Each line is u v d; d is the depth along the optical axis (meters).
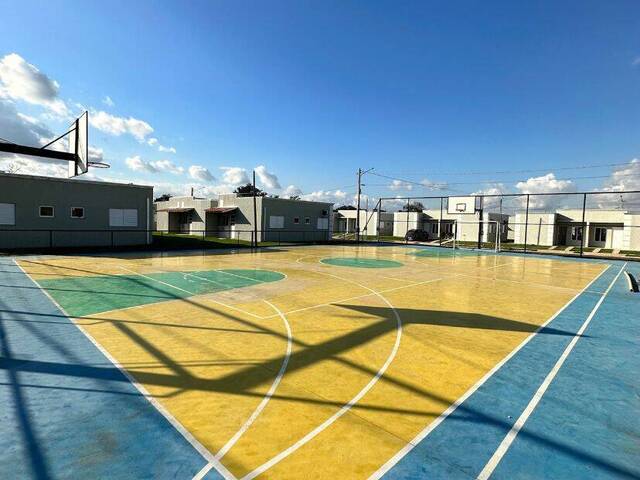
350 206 72.62
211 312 7.77
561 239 41.50
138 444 3.27
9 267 13.43
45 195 19.72
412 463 3.12
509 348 6.06
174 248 22.61
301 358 5.41
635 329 7.31
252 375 4.78
